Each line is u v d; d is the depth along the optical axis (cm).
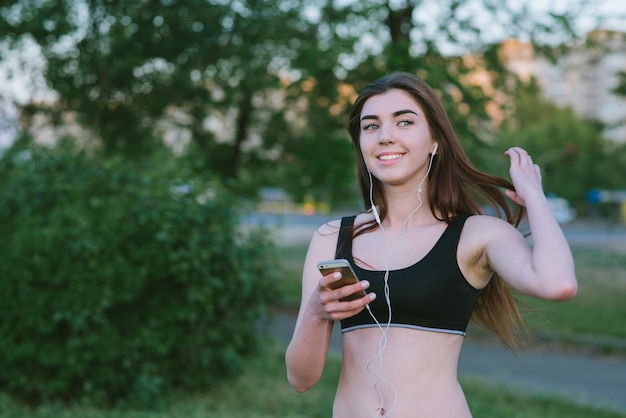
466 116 1059
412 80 201
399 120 197
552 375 764
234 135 1375
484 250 185
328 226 211
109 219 538
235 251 577
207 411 537
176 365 570
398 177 195
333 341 900
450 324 184
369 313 187
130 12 1058
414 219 199
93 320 527
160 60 1147
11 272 524
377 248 196
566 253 165
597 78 7969
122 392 559
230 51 1105
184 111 1289
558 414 584
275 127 1357
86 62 1062
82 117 1141
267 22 1067
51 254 522
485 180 207
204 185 600
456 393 184
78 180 566
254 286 609
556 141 4769
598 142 4881
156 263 541
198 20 1096
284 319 1139
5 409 520
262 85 1197
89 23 1060
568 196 5025
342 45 1072
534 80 1188
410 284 183
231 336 596
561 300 161
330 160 1258
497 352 888
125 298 532
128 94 1171
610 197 4978
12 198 555
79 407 534
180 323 560
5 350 528
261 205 1423
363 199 222
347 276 169
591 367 806
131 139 1234
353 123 213
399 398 182
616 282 1534
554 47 1130
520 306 245
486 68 1148
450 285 184
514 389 663
